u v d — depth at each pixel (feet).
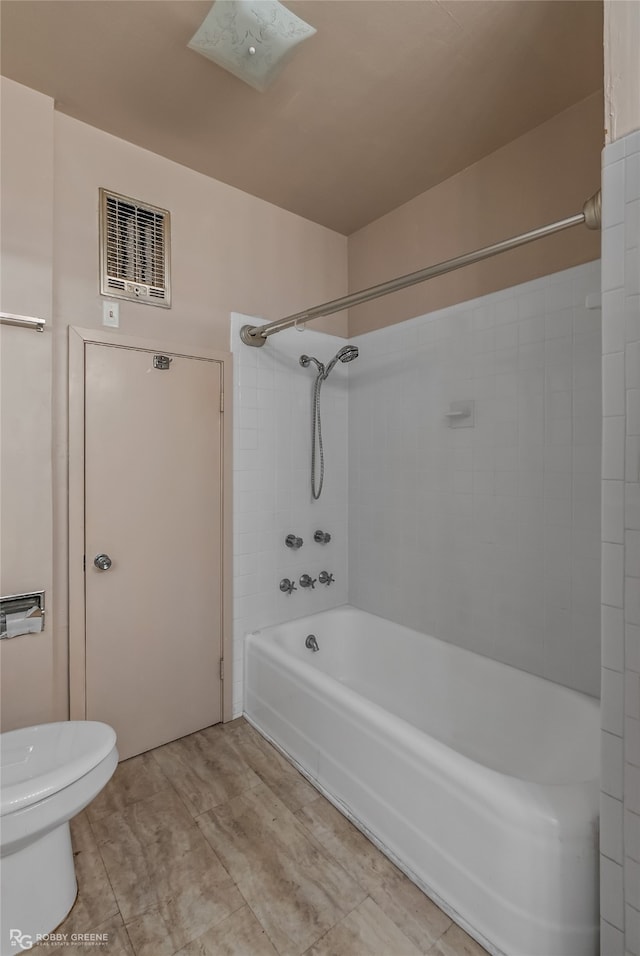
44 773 4.25
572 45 5.02
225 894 4.57
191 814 5.63
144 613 6.81
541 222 6.26
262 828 5.41
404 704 7.87
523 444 6.45
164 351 6.93
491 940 4.05
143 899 4.51
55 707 6.08
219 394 7.55
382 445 8.68
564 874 3.76
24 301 5.57
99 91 5.70
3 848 3.79
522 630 6.51
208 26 4.60
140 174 6.73
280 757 6.77
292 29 4.64
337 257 9.29
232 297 7.73
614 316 3.48
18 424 5.57
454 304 7.37
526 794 4.09
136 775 6.33
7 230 5.46
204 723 7.47
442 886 4.47
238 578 7.87
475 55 5.15
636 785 3.37
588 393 5.78
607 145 3.50
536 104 5.90
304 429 8.77
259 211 8.07
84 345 6.22
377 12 4.62
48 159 5.73
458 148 6.77
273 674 7.16
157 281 6.91
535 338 6.30
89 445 6.28
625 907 3.42
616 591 3.48
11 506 5.54
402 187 7.75
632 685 3.39
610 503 3.50
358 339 9.18
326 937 4.15
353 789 5.58
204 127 6.33
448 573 7.52
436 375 7.65
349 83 5.54
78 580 6.18
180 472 7.13
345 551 9.51
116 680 6.57
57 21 4.76
